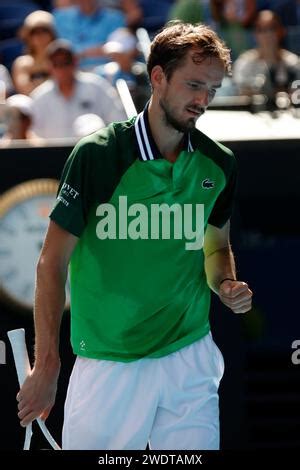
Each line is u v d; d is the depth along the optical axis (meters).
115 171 9.34
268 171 15.34
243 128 16.55
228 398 14.59
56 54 17.53
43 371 9.15
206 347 9.95
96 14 21.97
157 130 9.43
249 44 18.88
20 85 19.59
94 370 9.65
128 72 20.02
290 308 16.25
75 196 9.27
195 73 9.10
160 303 9.59
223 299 9.89
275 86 18.39
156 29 22.80
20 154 14.67
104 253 9.52
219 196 10.01
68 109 17.64
